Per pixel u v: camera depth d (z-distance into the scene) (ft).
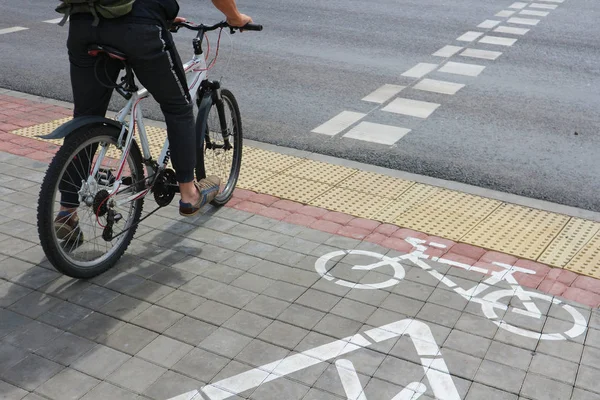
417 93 29.40
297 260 15.69
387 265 15.56
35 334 13.01
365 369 12.19
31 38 38.14
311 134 24.53
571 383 11.98
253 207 18.34
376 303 14.11
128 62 14.28
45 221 13.38
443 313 13.83
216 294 14.33
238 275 15.03
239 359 12.40
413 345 12.84
